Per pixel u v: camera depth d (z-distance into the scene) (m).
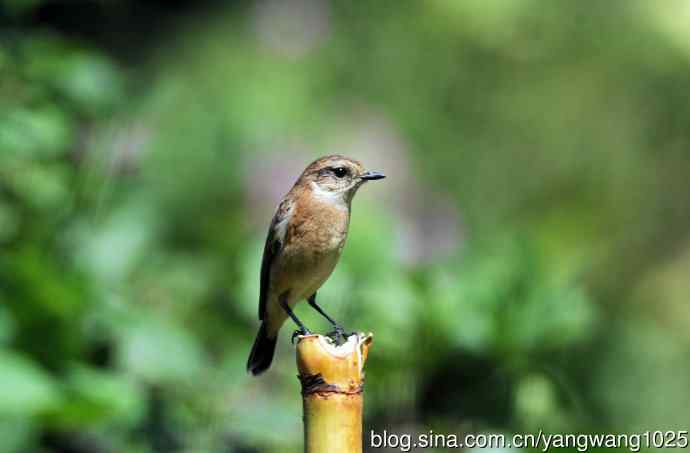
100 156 11.09
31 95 10.34
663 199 19.06
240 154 16.03
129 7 17.62
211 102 17.16
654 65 19.08
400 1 19.34
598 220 18.92
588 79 19.16
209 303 11.59
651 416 11.20
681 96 19.02
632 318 17.06
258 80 18.17
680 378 11.83
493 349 8.37
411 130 18.73
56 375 8.82
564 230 18.66
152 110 13.90
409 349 8.39
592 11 19.17
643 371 11.49
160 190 14.23
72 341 9.05
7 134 9.73
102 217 10.77
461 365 8.41
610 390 10.92
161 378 9.48
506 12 19.14
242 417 9.47
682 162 19.06
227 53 18.61
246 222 14.46
